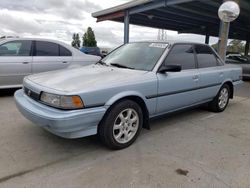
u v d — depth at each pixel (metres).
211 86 4.79
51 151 3.23
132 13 11.98
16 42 6.22
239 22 15.18
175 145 3.50
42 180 2.57
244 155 3.24
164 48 4.00
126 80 3.27
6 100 5.84
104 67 3.94
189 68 4.31
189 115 4.99
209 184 2.57
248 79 11.79
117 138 3.26
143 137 3.76
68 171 2.76
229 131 4.12
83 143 3.48
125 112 3.33
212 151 3.34
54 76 3.44
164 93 3.74
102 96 2.99
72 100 2.79
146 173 2.74
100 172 2.75
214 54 5.09
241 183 2.61
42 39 6.60
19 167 2.81
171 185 2.53
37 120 2.93
